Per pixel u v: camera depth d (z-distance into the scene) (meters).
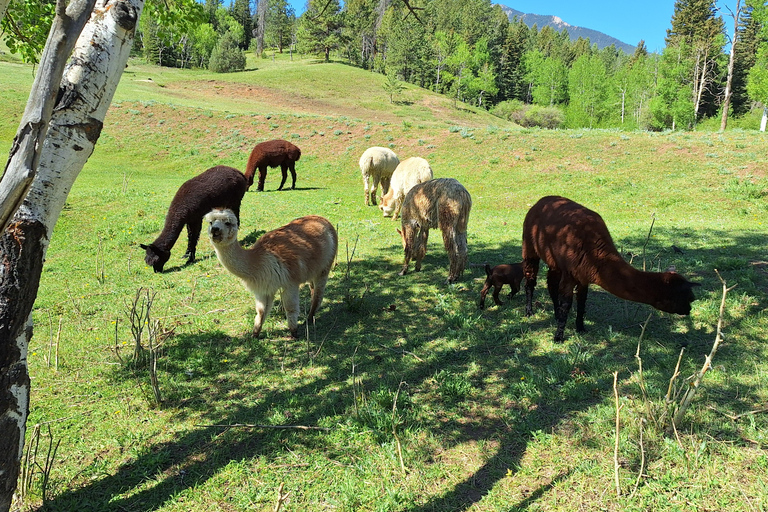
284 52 91.88
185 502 3.31
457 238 7.59
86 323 6.57
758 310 5.75
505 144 20.08
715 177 14.47
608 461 3.48
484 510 3.14
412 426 4.05
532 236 5.89
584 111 65.50
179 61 76.25
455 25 82.69
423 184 7.95
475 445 3.78
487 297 7.09
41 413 4.38
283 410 4.40
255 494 3.35
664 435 3.66
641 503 3.08
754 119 50.41
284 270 5.56
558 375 4.69
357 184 19.09
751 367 4.58
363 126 24.52
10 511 3.21
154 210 12.55
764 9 31.92
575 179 16.09
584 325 5.91
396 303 7.04
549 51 113.25
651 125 56.00
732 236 9.66
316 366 5.23
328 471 3.57
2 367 2.70
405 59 71.38
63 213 11.97
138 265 9.20
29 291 2.79
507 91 87.88
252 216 12.58
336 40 68.50
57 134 2.78
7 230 2.70
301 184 19.00
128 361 5.38
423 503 3.21
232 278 8.42
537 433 3.81
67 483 3.51
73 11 2.32
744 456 3.41
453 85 67.88
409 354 5.35
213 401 4.61
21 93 27.92
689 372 4.58
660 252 8.57
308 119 26.30
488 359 5.21
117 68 2.94
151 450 3.87
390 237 11.03
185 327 6.36
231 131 25.38
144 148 23.72
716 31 49.97
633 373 4.64
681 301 4.63
